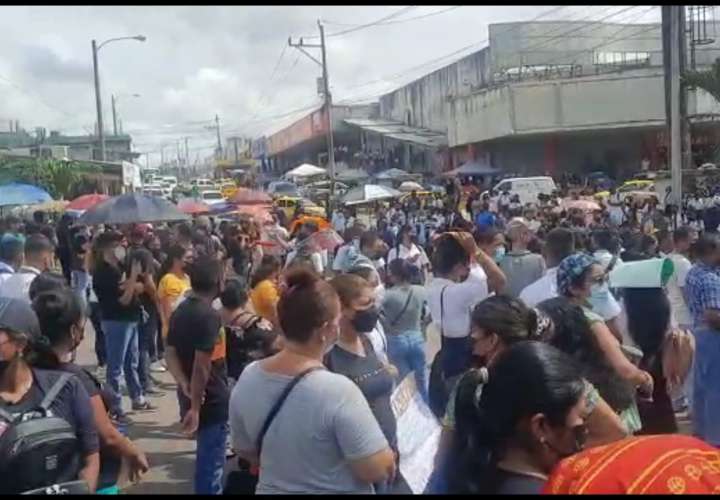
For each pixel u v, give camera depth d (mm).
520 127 40250
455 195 34500
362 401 3373
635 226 18203
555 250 6379
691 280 5957
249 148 105500
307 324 3438
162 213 11641
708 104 34562
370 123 59750
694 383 5770
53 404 3723
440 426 3850
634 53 47531
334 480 3309
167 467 7418
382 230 20234
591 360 4062
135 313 8828
